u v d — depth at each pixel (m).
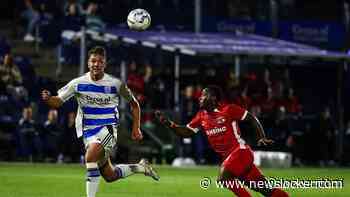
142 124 90.94
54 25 100.25
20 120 86.81
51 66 104.69
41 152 86.81
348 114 107.38
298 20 109.44
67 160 87.56
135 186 58.88
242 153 41.09
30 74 94.81
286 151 94.00
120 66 99.88
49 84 94.12
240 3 109.31
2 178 63.53
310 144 95.88
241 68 104.50
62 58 99.06
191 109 88.75
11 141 87.00
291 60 99.06
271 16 107.56
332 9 114.19
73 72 102.69
